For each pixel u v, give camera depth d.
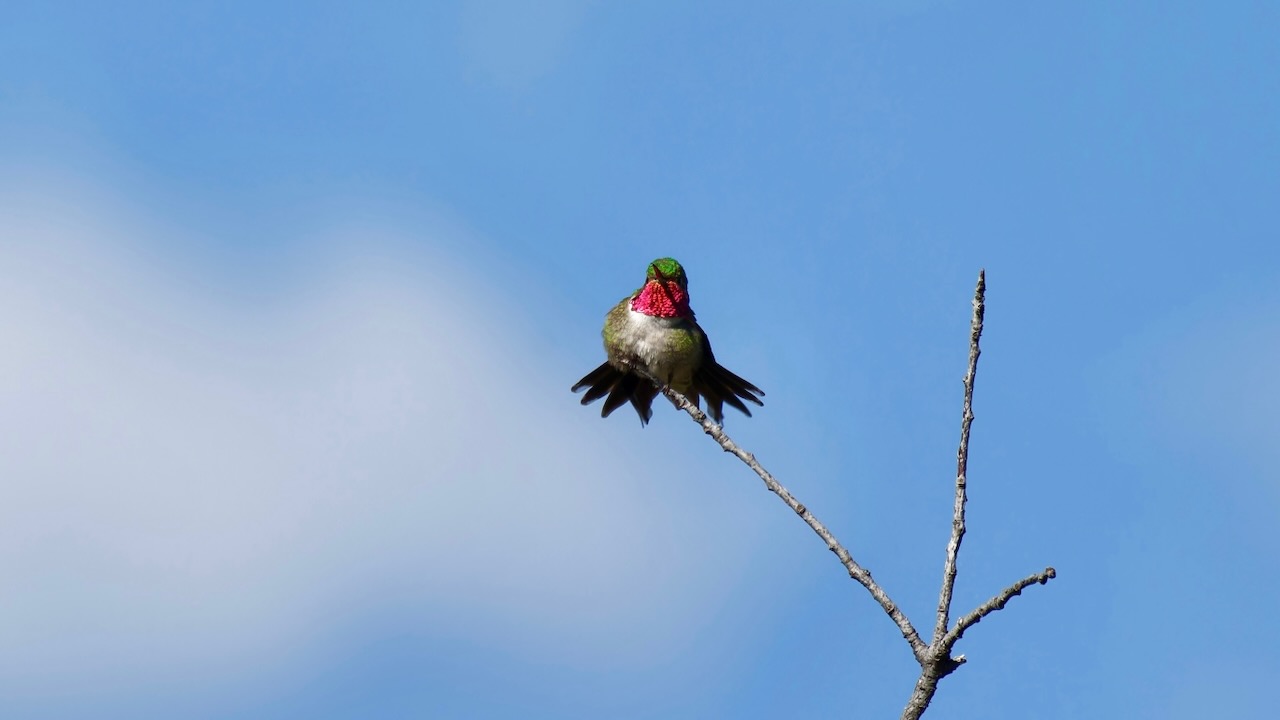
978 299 5.84
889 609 5.75
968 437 5.73
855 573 5.86
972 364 5.78
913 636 5.65
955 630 5.49
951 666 5.50
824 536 5.99
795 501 6.15
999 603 5.49
